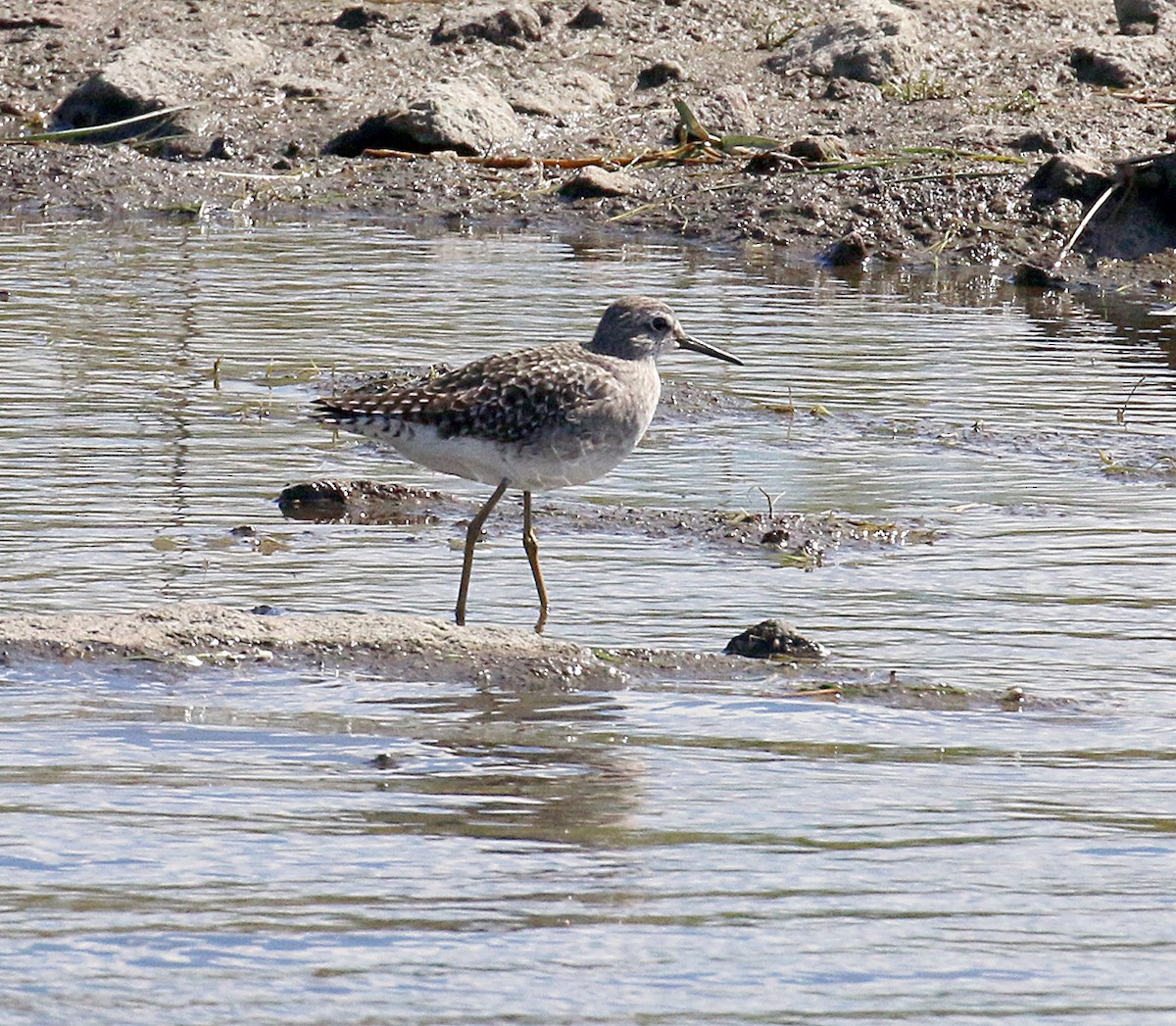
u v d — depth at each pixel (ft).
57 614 36.81
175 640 35.78
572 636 37.65
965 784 30.22
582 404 39.73
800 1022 22.68
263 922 24.98
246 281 71.97
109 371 58.85
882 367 62.03
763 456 52.54
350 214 86.53
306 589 40.34
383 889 25.99
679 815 28.78
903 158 87.15
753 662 36.04
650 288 72.02
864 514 47.03
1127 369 62.34
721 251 80.84
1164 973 24.00
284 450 51.80
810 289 74.02
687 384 59.31
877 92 95.86
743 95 93.86
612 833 28.07
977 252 79.77
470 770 30.48
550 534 45.44
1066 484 49.83
